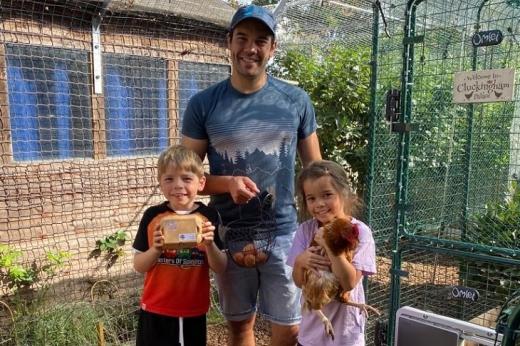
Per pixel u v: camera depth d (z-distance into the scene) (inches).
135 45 207.3
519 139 163.9
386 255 171.5
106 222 202.1
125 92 206.4
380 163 154.5
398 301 136.3
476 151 173.6
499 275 152.1
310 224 92.4
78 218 193.6
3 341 153.4
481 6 146.8
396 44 153.6
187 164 93.0
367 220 153.6
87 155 197.8
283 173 101.2
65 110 189.0
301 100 104.3
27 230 179.0
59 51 185.0
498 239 150.0
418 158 152.4
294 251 91.7
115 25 200.4
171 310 93.6
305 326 90.2
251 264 98.3
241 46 95.0
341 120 270.8
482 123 172.7
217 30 233.0
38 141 182.5
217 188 96.7
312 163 91.6
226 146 98.7
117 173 205.0
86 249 195.2
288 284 101.3
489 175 169.9
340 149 274.2
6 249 168.9
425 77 145.0
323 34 261.1
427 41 145.5
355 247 80.4
